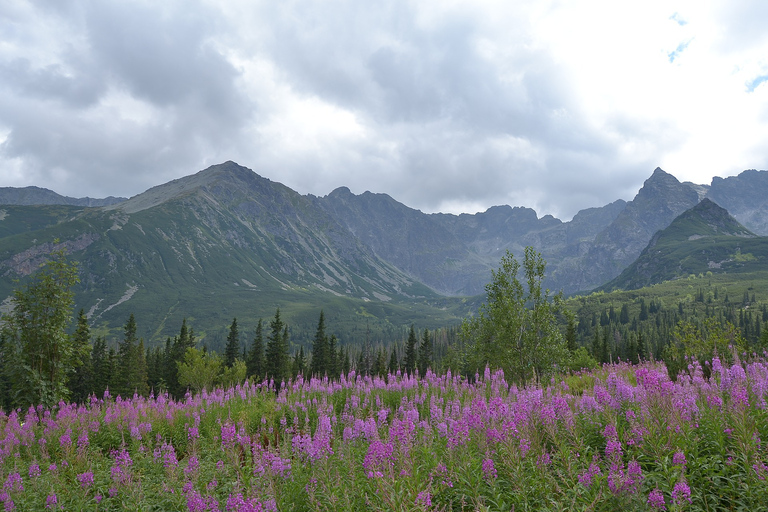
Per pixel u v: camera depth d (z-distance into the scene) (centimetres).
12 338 2733
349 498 913
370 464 958
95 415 2169
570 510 714
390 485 841
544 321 3347
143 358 8638
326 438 1194
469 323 3862
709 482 789
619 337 17975
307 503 946
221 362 8581
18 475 1251
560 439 991
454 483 906
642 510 706
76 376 7275
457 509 870
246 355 10131
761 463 745
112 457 1634
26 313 2786
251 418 2042
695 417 987
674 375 1950
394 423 1159
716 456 824
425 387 2361
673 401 996
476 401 1316
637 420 1028
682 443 850
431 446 1131
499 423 1083
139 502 1141
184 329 9650
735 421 885
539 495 819
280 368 8844
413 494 814
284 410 2150
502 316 3391
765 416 961
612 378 1271
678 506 669
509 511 793
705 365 1758
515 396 1548
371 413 1392
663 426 916
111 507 1200
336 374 9475
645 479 771
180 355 9181
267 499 937
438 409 1519
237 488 962
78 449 1571
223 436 1359
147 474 1437
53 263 2861
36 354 2770
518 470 848
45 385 2755
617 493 729
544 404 1116
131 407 2245
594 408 1152
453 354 6156
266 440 1670
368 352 11394
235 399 2498
